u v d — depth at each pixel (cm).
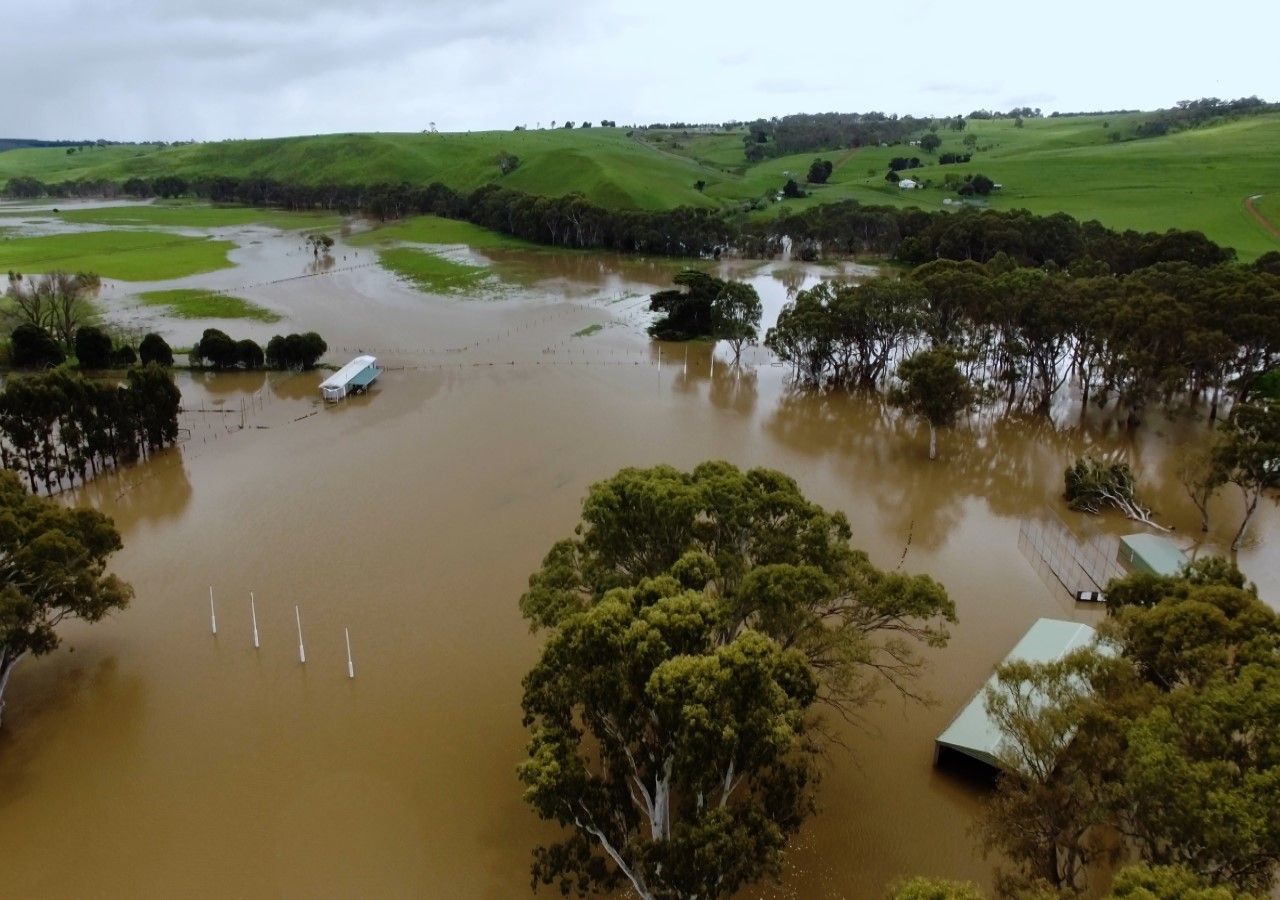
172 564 5559
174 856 3328
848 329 9419
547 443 7762
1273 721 2336
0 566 3878
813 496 6731
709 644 2948
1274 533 6041
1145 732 2403
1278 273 10681
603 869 2791
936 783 3622
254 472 7106
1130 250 13338
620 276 16712
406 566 5506
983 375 9625
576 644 2788
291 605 5069
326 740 3947
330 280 15688
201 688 4312
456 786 3662
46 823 3481
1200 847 2189
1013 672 2997
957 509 6512
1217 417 8356
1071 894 2370
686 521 3625
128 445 7300
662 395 9350
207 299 13712
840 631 3362
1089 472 6519
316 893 3164
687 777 2580
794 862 3231
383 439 7869
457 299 14275
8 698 4225
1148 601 3619
